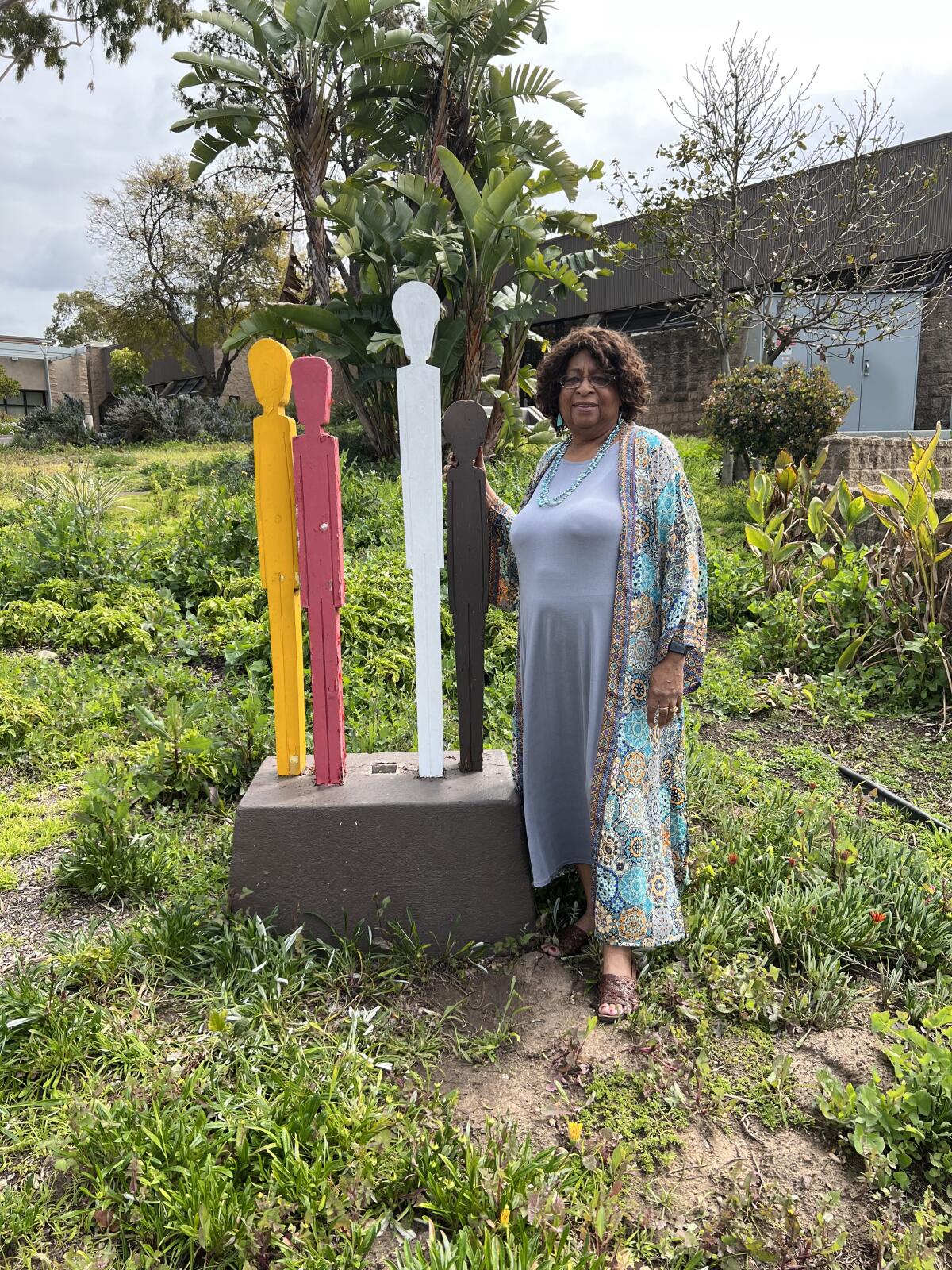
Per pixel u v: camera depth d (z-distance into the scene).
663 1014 2.44
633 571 2.46
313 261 11.85
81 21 19.06
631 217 12.45
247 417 23.67
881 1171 1.95
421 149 12.81
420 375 2.60
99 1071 2.18
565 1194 1.86
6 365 33.59
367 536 7.13
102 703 4.54
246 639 5.17
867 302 11.52
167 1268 1.66
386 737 3.98
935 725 4.71
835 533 6.20
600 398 2.55
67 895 3.00
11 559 6.52
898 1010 2.51
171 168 28.58
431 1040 2.35
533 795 2.69
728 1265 1.75
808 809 3.47
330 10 10.58
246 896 2.72
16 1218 1.79
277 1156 1.93
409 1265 1.66
